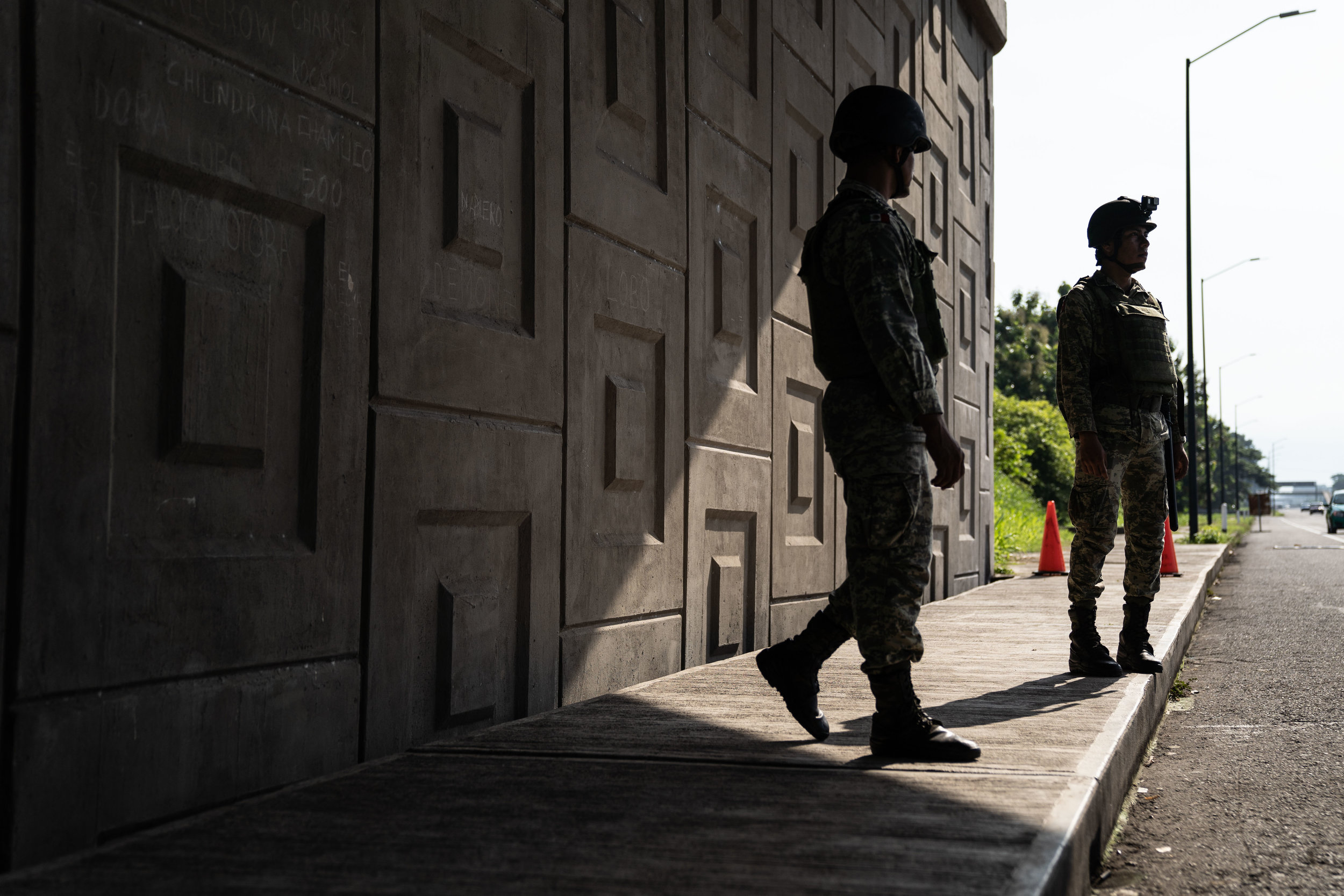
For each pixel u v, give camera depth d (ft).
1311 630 26.22
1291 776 12.50
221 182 8.89
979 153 35.32
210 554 8.76
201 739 8.62
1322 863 9.45
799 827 8.06
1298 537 108.88
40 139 7.39
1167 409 16.15
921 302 10.26
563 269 13.73
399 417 10.87
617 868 7.14
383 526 10.66
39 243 7.38
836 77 23.43
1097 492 15.26
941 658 17.34
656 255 16.01
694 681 15.33
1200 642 24.36
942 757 10.16
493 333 12.28
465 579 12.05
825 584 22.38
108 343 7.90
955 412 31.35
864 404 9.97
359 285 10.38
